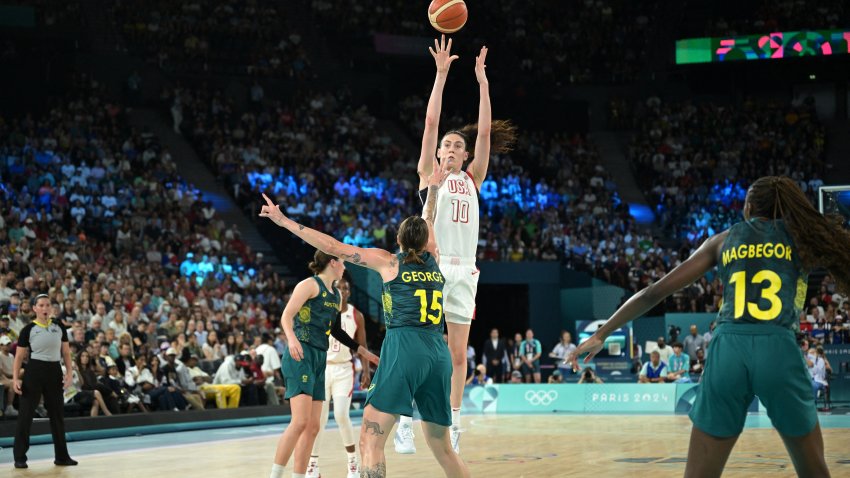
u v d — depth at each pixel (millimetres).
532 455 9617
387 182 27875
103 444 12430
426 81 32969
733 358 3912
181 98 28109
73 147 23953
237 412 15609
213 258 21609
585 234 27266
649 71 34500
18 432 9508
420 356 5238
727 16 33812
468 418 17125
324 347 6742
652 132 32281
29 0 26891
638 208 30172
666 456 9320
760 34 31969
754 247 4035
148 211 22594
